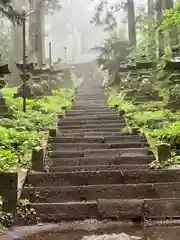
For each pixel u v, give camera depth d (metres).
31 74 20.20
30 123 12.81
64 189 7.44
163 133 10.37
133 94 18.12
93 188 7.47
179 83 14.54
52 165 9.12
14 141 10.26
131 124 12.78
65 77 27.89
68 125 13.45
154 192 7.48
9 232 6.09
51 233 6.03
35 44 25.72
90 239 5.62
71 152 9.73
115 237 5.67
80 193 7.44
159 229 6.13
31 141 10.46
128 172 8.12
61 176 8.04
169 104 14.26
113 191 7.48
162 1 22.03
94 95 22.81
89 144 10.45
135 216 6.65
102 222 6.59
